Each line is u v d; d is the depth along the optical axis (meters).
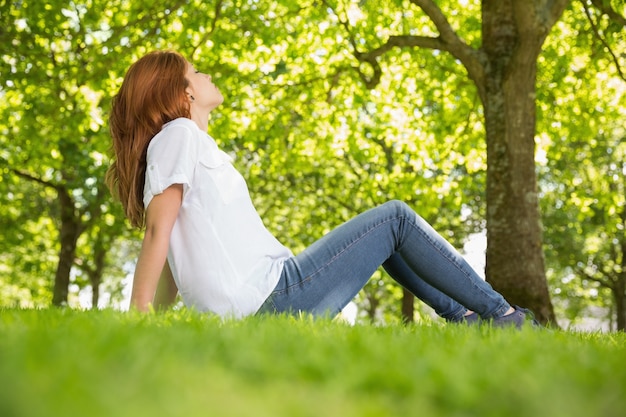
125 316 2.49
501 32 9.41
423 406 1.07
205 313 2.82
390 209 3.45
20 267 23.39
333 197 20.58
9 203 19.09
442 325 3.20
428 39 9.79
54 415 0.76
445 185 14.38
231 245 3.24
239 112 13.31
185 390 0.98
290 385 1.18
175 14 11.71
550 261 24.69
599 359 1.84
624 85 13.01
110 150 3.72
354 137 14.19
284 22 12.45
